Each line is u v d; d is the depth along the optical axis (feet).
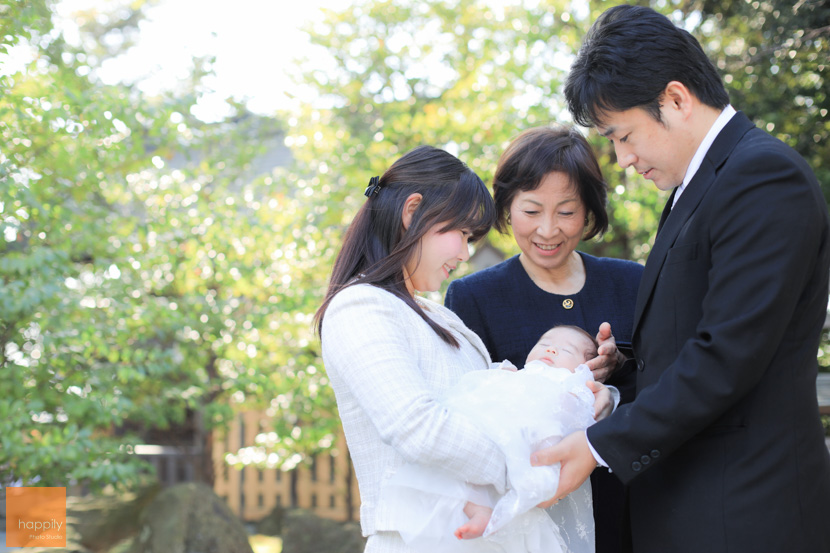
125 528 17.65
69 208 14.23
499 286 7.88
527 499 5.16
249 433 22.71
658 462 5.69
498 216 7.67
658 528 5.63
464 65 24.14
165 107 15.85
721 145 5.55
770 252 4.95
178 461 23.56
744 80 15.94
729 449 5.29
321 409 18.10
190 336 17.19
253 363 17.25
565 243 7.41
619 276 7.94
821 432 5.41
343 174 18.94
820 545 5.20
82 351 14.01
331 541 17.89
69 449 12.46
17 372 12.55
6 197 11.69
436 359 5.77
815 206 5.05
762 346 4.92
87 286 15.52
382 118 21.77
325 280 18.02
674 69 5.52
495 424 5.37
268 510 22.76
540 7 19.72
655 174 5.95
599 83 5.68
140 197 17.53
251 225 16.89
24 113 11.89
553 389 5.82
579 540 6.23
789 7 14.62
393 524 5.34
